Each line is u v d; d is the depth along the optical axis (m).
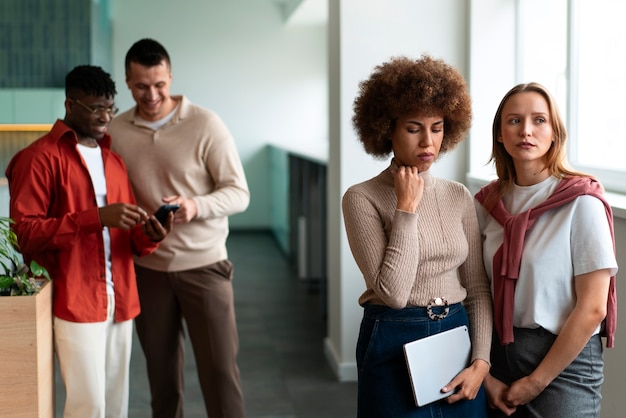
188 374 4.77
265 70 10.94
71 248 2.76
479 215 2.22
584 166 3.66
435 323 2.00
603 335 2.09
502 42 4.27
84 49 8.80
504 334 2.08
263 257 9.21
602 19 3.54
